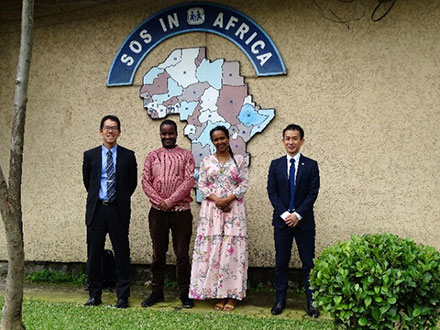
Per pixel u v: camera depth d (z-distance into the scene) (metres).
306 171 4.61
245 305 4.91
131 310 4.57
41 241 6.04
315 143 5.37
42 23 6.14
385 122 5.23
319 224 5.32
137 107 5.84
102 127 4.85
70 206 5.98
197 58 5.70
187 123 5.69
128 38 5.86
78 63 6.04
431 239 5.07
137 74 5.86
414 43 5.20
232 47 5.62
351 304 2.89
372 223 5.21
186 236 4.90
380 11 5.29
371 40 5.29
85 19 6.04
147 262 5.73
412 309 2.92
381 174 5.22
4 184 3.31
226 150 4.92
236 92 5.58
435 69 5.14
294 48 5.47
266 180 5.47
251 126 5.51
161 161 4.89
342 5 5.38
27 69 3.38
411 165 5.16
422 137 5.14
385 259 2.97
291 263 5.40
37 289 5.56
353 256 3.00
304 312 4.66
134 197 5.79
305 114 5.41
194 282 4.75
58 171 6.04
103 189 4.82
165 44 5.80
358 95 5.30
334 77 5.36
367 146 5.26
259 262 5.45
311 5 5.44
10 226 3.32
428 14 5.17
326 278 3.01
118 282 4.85
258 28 5.52
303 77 5.43
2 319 3.37
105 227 4.82
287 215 4.54
